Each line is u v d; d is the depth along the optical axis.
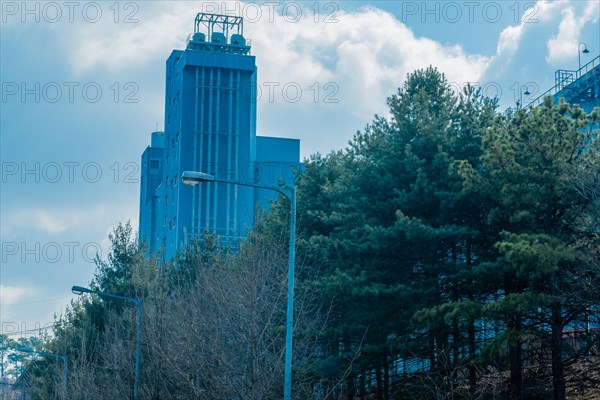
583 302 33.62
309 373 39.88
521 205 35.59
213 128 119.00
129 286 63.44
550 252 31.86
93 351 63.41
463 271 36.66
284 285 38.88
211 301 39.88
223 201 116.88
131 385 46.47
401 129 42.88
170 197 123.06
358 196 43.12
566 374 35.69
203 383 37.47
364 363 38.53
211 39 123.31
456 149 41.81
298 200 49.38
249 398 32.28
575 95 61.56
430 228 37.25
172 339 40.25
